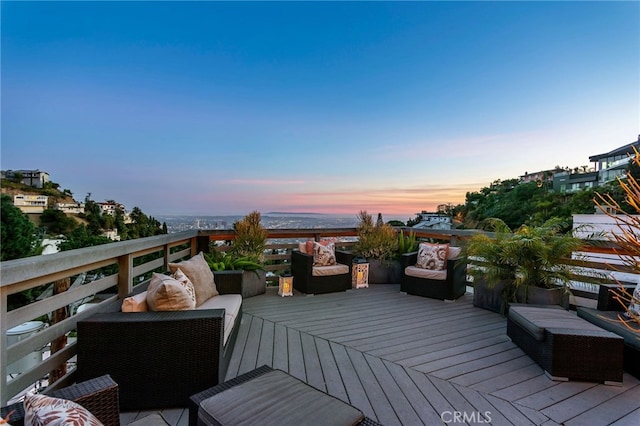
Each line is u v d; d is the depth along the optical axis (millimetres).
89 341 1805
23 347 1623
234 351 2682
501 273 3744
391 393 2092
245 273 4449
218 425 1147
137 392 1838
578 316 2906
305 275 4633
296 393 1327
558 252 3488
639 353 2297
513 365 2518
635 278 3049
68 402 888
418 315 3760
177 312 2006
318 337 3033
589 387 2211
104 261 2404
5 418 888
